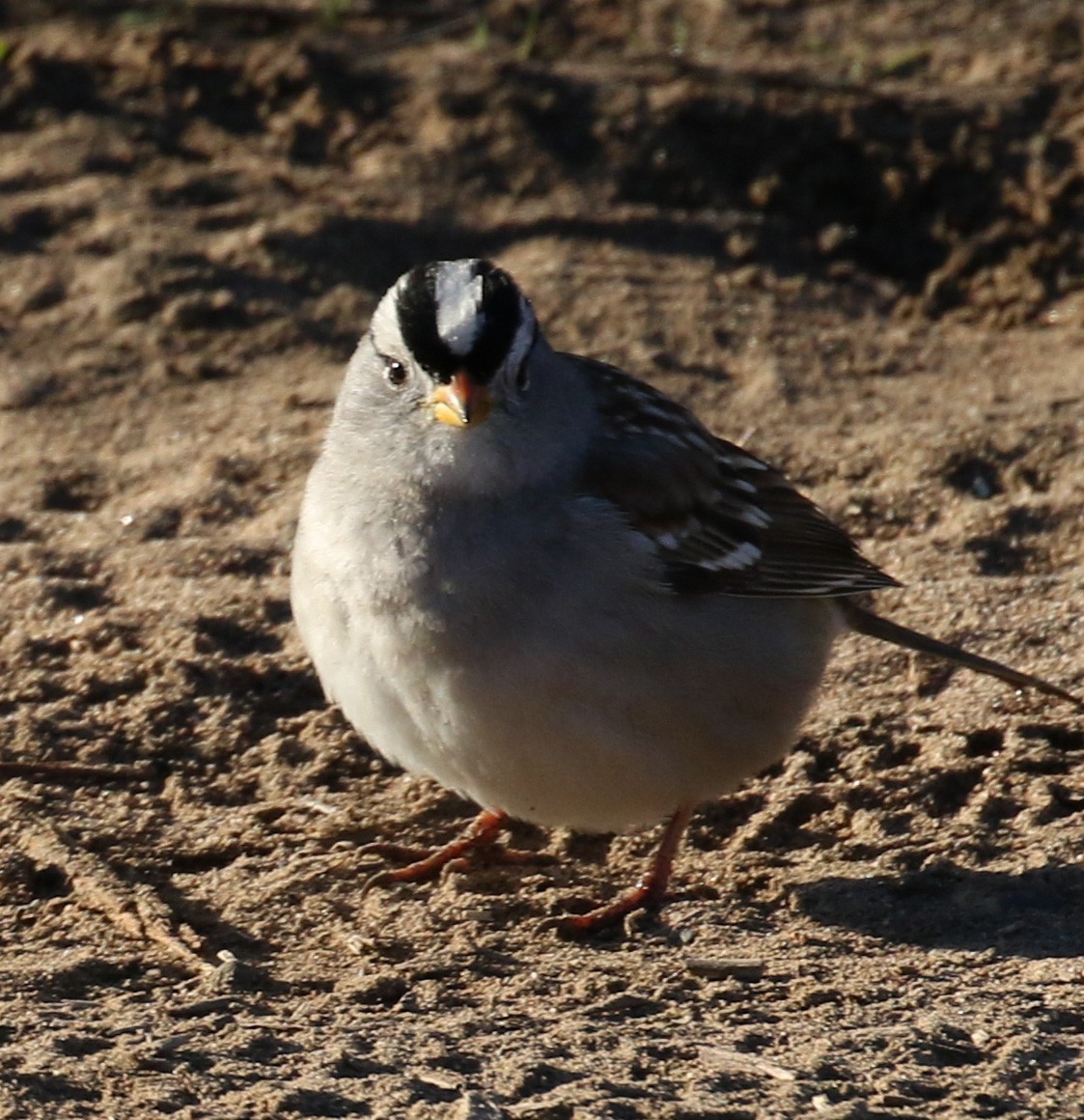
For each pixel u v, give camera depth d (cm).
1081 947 895
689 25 2041
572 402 952
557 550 899
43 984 862
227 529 1331
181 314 1590
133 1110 737
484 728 907
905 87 1856
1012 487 1349
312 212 1697
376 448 915
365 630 914
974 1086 762
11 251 1662
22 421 1477
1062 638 1168
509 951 912
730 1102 747
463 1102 741
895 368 1559
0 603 1233
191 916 938
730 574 970
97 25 1938
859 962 886
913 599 1214
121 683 1149
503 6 2053
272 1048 796
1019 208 1716
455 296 913
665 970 877
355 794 1070
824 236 1731
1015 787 1032
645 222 1734
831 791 1040
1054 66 1889
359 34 1966
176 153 1792
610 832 1042
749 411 1484
